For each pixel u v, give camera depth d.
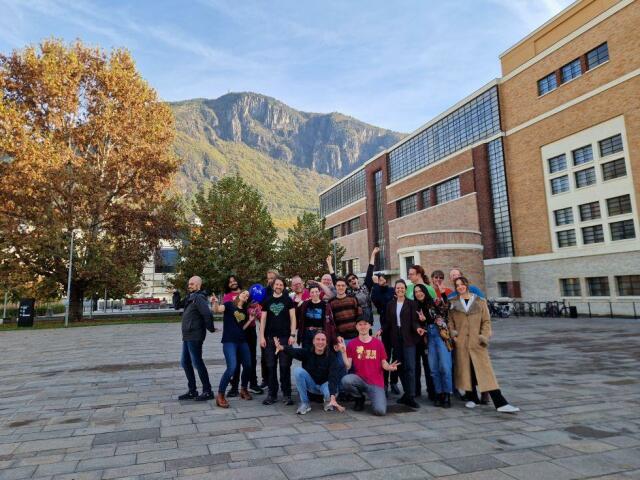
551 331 17.61
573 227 29.67
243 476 3.60
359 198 61.09
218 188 32.56
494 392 5.76
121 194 31.45
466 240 27.33
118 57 32.56
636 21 25.92
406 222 48.19
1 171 24.98
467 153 39.06
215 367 9.68
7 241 25.83
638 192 25.66
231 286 6.68
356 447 4.32
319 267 39.84
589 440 4.46
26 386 7.79
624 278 26.67
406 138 49.56
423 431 4.86
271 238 32.34
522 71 34.09
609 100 27.36
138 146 30.78
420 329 6.05
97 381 8.18
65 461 4.03
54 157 26.48
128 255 30.02
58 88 27.45
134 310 58.28
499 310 27.98
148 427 5.14
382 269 54.16
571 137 29.89
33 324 26.47
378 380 5.72
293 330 6.45
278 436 4.73
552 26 31.88
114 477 3.63
